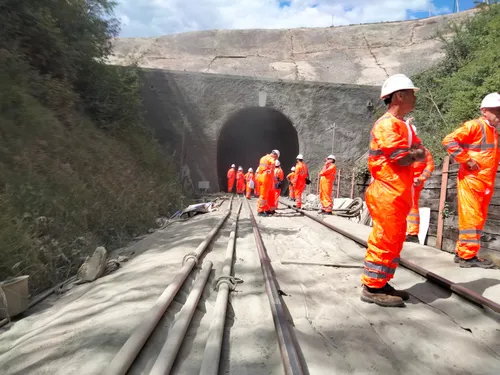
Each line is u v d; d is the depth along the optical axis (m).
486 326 3.45
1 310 4.09
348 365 2.75
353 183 15.77
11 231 5.50
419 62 33.12
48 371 2.62
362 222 11.28
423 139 13.47
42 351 2.97
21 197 6.62
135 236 9.50
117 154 13.77
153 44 40.72
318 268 5.52
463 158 5.02
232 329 3.38
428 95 17.00
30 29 11.04
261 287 4.53
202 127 25.00
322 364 2.72
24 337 3.51
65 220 7.39
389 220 3.76
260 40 42.72
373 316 3.68
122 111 16.52
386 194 3.72
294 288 4.54
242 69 36.03
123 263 6.38
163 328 3.31
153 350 2.92
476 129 5.00
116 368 2.38
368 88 25.42
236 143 40.66
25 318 4.17
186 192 21.66
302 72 35.09
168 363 2.56
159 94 24.55
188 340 3.12
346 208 13.41
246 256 6.19
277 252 6.59
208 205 13.70
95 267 5.49
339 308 3.89
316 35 43.00
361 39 40.84
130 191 11.84
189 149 24.91
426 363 2.82
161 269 5.23
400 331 3.32
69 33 13.44
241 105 25.30
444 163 6.73
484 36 15.42
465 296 4.01
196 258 5.39
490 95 4.96
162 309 3.43
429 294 4.36
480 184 5.08
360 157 24.52
